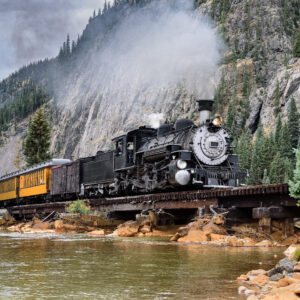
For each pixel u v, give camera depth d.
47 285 11.28
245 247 19.19
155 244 20.94
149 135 33.66
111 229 31.94
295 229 22.77
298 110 110.00
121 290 10.65
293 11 167.38
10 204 59.72
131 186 32.69
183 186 27.17
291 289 9.21
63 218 32.28
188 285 11.14
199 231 22.12
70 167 42.16
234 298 9.76
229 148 28.00
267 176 76.31
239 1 175.75
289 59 142.12
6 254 17.70
